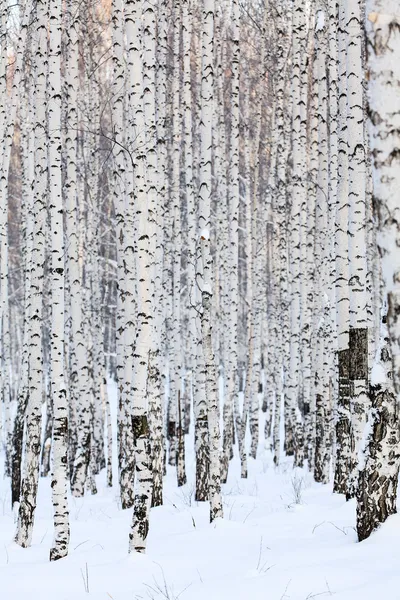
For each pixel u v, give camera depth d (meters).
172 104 17.14
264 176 28.64
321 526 7.59
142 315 7.96
